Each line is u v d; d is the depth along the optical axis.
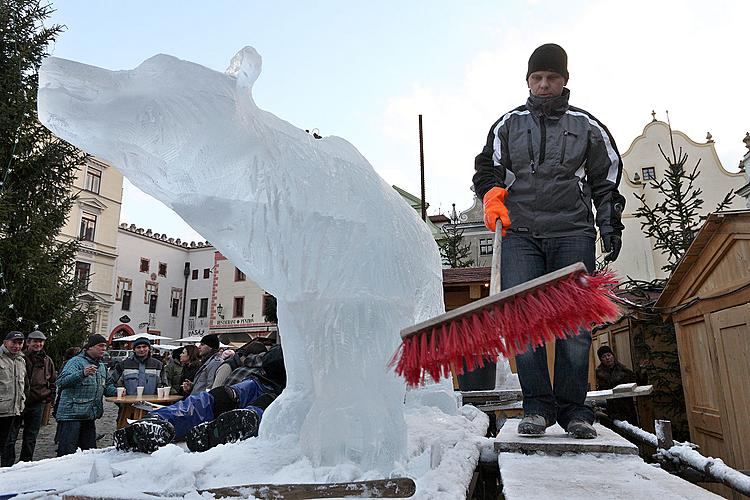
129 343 34.53
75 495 1.51
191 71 1.71
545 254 2.46
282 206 1.75
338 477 1.53
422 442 2.08
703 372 4.66
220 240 1.81
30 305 11.00
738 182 24.41
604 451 1.91
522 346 1.47
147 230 43.03
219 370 5.17
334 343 1.72
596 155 2.52
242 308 42.34
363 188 1.87
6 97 11.28
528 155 2.50
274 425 2.09
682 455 2.24
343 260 1.76
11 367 6.12
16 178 11.44
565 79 2.57
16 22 11.89
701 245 4.26
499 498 2.61
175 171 1.72
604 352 6.23
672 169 8.43
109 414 12.40
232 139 1.71
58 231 12.34
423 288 2.24
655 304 5.67
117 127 1.66
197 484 1.60
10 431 6.14
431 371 1.45
